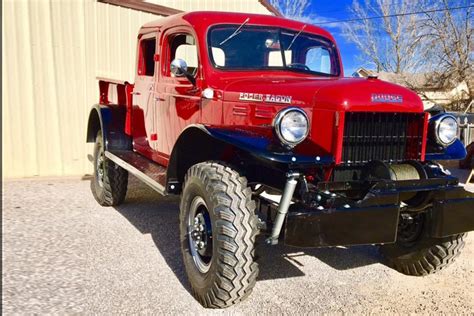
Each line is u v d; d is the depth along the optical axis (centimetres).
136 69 551
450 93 2603
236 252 299
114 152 545
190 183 338
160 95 470
